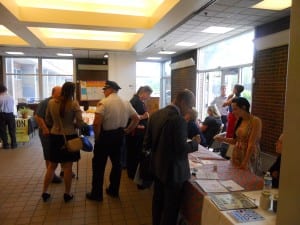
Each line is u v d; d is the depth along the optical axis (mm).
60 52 8531
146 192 3273
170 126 1812
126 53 8359
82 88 6512
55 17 4414
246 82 5582
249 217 1423
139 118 3223
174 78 9438
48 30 6445
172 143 1812
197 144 1977
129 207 2877
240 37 5684
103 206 2891
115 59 8375
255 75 4918
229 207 1536
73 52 8461
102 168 2967
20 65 10039
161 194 2027
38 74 10180
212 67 6996
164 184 1868
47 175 2963
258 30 4863
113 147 2912
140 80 11430
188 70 8266
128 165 3684
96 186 2990
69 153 2883
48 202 2967
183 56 8586
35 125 6977
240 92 4711
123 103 2922
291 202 1003
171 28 4883
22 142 6145
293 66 989
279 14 4113
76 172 4004
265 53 4656
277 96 4387
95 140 2871
